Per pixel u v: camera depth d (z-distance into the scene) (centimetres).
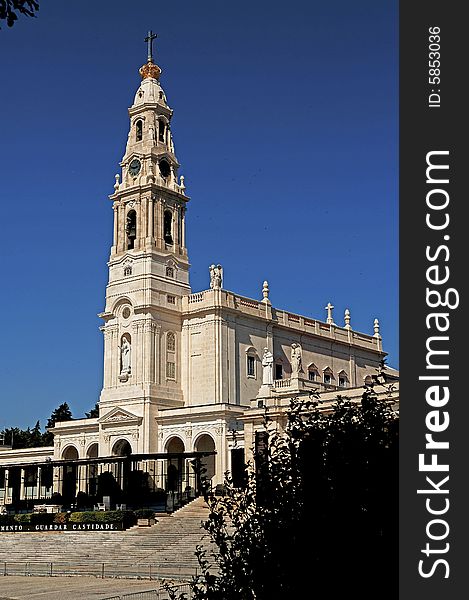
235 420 9319
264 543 1778
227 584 1797
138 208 10362
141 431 9638
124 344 10138
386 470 1739
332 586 1691
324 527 1723
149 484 9394
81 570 6319
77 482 10375
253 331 10512
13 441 16375
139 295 10006
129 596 4709
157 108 10712
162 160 10619
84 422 10456
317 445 1820
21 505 9825
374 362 12900
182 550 6419
